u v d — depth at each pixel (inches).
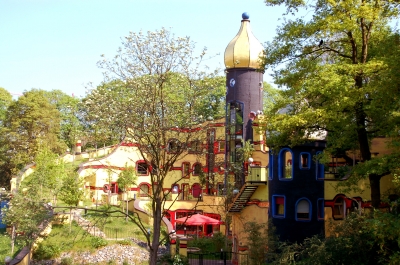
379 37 1063.6
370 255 917.8
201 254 1326.3
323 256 920.9
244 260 1243.8
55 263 1314.0
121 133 1052.5
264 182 1311.5
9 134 2532.0
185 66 1046.4
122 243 1430.9
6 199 1663.4
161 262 1282.0
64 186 1658.5
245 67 1900.8
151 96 1022.4
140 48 1033.5
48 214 1486.2
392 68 870.4
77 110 1149.1
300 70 1025.5
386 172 982.4
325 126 1034.1
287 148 1232.2
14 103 2596.0
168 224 1663.4
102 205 1943.9
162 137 1051.3
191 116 1056.8
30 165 2338.8
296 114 998.4
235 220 1459.2
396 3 968.9
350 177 1001.5
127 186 1939.0
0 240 1457.9
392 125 920.9
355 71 940.0
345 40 1043.3
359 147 1120.8
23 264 1218.6
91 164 2161.7
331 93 930.7
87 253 1364.4
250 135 1852.9
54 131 2647.6
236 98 1893.5
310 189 1221.1
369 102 963.3
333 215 1254.3
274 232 1214.9
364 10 930.1
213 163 1234.6
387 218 748.6
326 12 1010.1
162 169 1060.5
